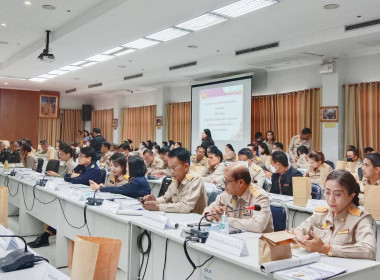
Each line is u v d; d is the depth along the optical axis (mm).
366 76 7980
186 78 11461
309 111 8977
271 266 1599
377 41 6742
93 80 12992
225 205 2719
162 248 2473
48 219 4266
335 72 8250
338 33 6516
